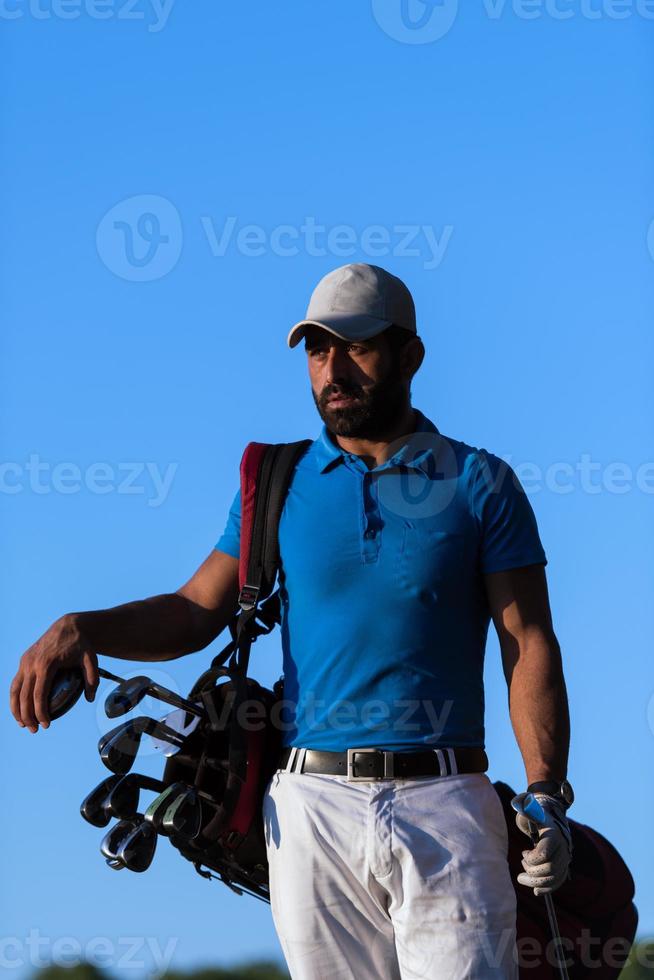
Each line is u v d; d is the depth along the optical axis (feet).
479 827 40.98
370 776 41.01
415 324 44.19
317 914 41.19
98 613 43.47
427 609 41.65
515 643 42.24
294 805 41.57
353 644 41.57
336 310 43.06
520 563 42.32
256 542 43.65
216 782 42.86
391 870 40.63
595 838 44.16
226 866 43.39
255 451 44.62
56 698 42.06
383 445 43.52
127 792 42.27
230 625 44.09
